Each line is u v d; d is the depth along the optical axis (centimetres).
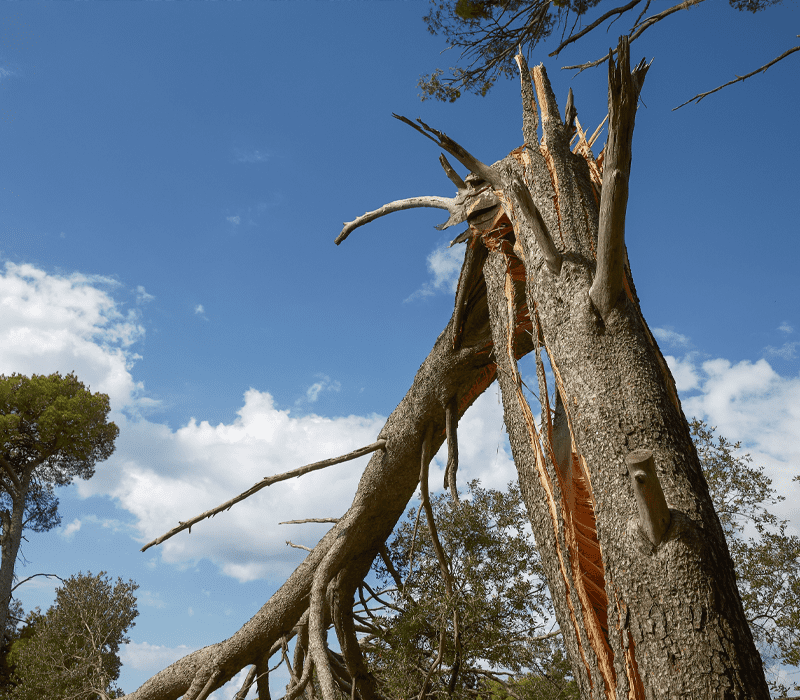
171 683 1006
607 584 338
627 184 345
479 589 779
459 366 781
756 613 791
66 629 1462
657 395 366
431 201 697
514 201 534
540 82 586
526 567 822
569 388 401
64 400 2125
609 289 389
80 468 2219
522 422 492
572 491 455
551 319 433
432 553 870
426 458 834
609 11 594
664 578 302
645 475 290
